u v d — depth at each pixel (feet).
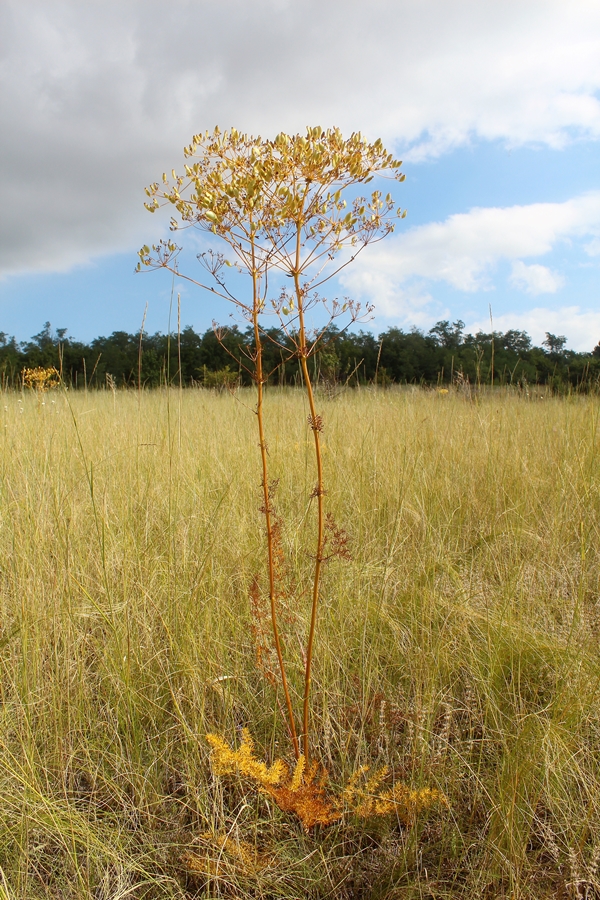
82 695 6.33
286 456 13.69
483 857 4.70
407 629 7.44
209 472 12.27
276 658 6.63
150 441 13.53
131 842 5.02
